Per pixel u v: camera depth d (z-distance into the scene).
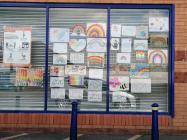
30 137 11.77
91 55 12.69
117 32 12.67
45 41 12.71
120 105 12.63
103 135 12.24
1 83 12.74
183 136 12.15
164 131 12.45
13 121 12.56
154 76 12.66
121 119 12.52
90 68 12.70
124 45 12.67
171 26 12.53
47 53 12.69
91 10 12.70
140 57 12.67
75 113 10.32
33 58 12.73
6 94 12.73
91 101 12.67
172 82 12.47
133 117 12.51
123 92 12.66
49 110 12.62
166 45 12.63
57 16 12.72
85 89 12.69
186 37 12.48
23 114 12.56
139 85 12.66
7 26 12.73
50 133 12.38
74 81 12.70
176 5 12.52
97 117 12.52
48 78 12.70
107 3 12.61
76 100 12.69
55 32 12.71
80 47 12.70
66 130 12.52
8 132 12.45
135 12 12.70
